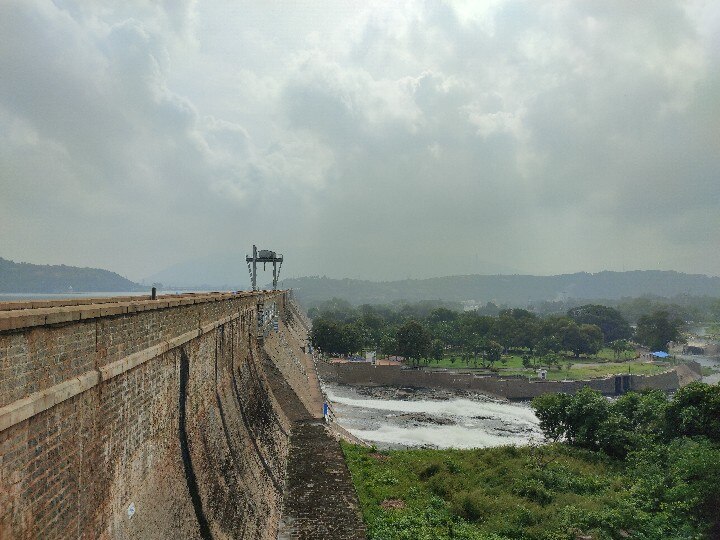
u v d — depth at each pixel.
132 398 18.38
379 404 97.31
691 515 31.78
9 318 10.66
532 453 49.44
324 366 117.44
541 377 117.12
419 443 70.44
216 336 34.19
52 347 12.80
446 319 197.12
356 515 35.53
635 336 187.25
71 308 14.18
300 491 39.50
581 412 53.59
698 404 45.00
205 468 26.67
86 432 14.62
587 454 49.56
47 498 12.38
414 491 40.03
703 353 188.50
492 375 121.75
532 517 34.22
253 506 30.66
